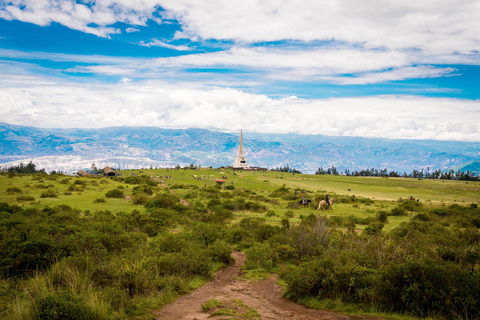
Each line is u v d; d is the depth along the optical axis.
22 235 14.04
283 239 20.42
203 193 66.88
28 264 11.98
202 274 13.96
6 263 11.77
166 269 13.23
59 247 13.71
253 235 23.83
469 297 8.79
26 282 10.76
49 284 9.91
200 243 19.23
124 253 14.38
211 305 10.02
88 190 52.81
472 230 23.19
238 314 9.28
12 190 42.75
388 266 10.62
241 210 46.56
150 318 8.91
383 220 38.44
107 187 59.47
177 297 11.01
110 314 8.73
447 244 18.67
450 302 8.90
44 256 12.41
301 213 45.69
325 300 10.57
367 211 49.12
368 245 15.32
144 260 12.98
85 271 11.46
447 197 93.50
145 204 38.88
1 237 14.24
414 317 9.05
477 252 14.80
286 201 67.44
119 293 9.94
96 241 14.95
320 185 122.19
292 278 11.41
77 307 7.99
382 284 10.04
